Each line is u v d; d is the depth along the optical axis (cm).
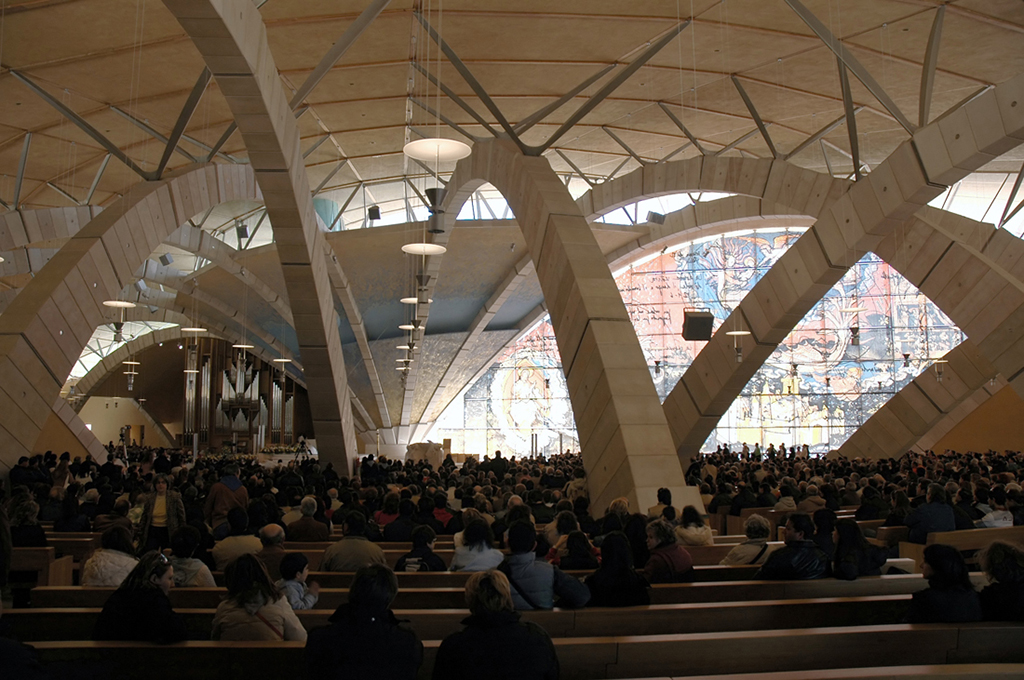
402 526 963
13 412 1619
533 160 1814
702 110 2483
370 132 2653
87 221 2397
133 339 4859
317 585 584
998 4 1598
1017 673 379
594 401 1462
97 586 622
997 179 2727
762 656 466
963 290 1975
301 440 4522
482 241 3297
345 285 3228
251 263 3216
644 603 548
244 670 431
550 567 534
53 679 357
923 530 926
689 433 2559
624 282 4119
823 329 3931
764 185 2336
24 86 1912
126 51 1761
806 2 1619
